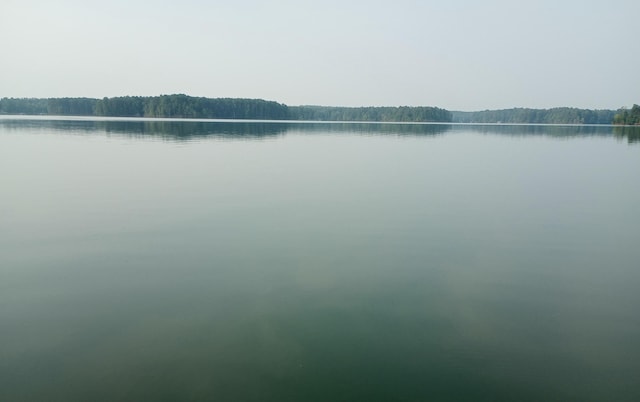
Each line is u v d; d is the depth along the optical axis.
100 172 19.73
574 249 9.91
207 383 5.04
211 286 7.57
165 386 4.98
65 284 7.61
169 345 5.78
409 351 5.71
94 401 4.73
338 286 7.64
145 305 6.87
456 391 4.97
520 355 5.65
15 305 6.82
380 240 10.31
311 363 5.44
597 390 4.99
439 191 16.94
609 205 14.66
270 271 8.26
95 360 5.44
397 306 6.93
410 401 4.80
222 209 13.16
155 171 20.39
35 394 4.82
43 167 20.91
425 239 10.48
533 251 9.73
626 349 5.80
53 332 6.05
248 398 4.81
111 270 8.24
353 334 6.10
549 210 13.81
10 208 12.88
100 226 11.13
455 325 6.37
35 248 9.41
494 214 13.17
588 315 6.73
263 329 6.20
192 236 10.37
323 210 13.30
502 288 7.67
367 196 15.63
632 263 9.01
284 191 16.27
